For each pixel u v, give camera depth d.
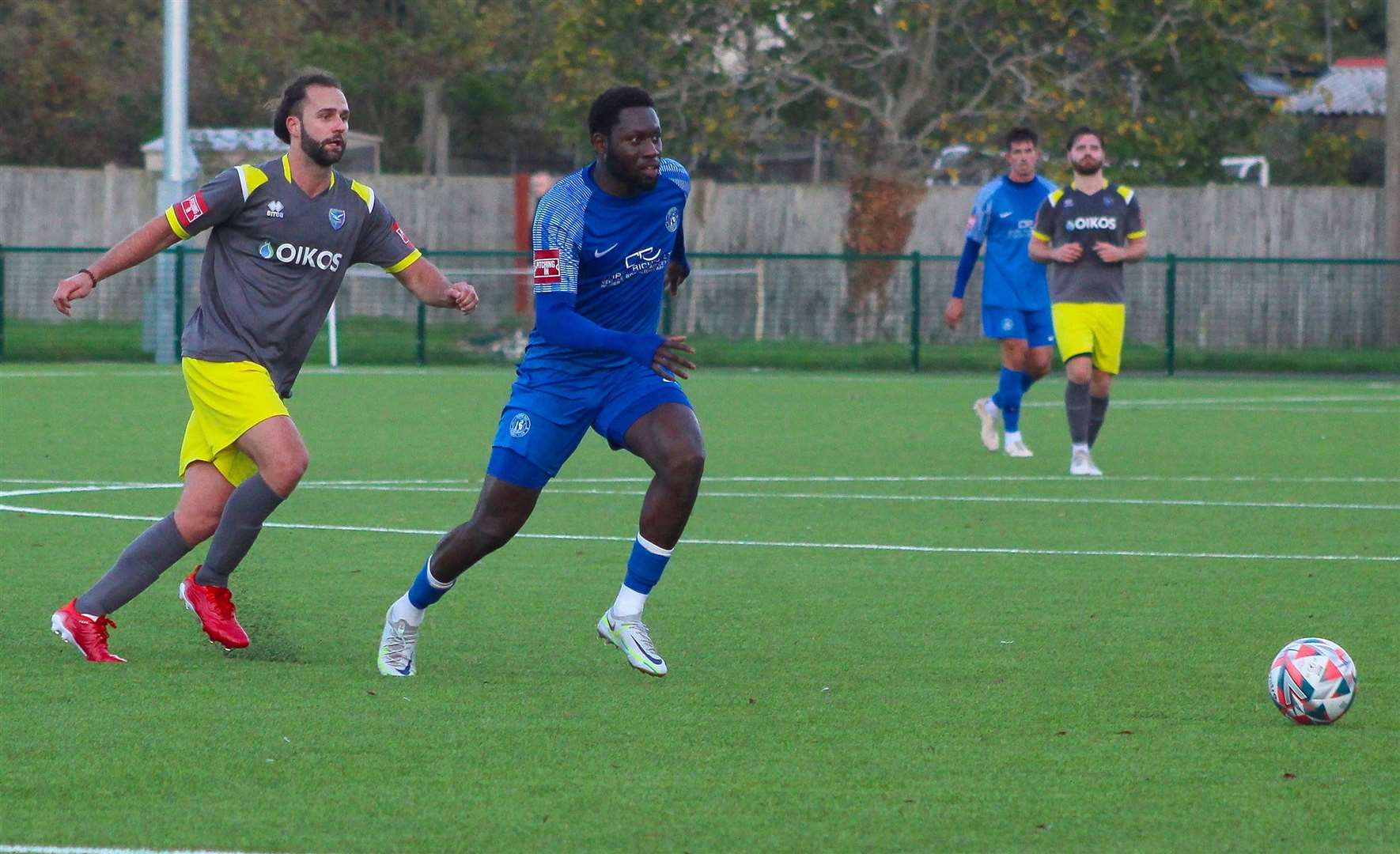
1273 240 81.75
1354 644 20.75
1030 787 14.36
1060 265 39.41
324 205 19.20
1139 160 85.56
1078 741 15.91
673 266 20.19
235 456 19.44
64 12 107.06
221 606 19.56
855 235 82.81
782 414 54.91
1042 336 43.06
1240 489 37.03
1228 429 51.44
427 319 80.00
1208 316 78.62
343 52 108.06
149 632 20.97
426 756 15.16
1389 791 14.28
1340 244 81.56
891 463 41.84
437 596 18.62
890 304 79.44
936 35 84.56
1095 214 38.88
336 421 50.38
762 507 33.81
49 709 16.75
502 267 81.25
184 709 16.78
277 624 21.55
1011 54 84.38
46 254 79.00
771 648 20.47
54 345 74.38
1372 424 53.00
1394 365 75.81
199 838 12.77
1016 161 42.25
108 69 108.81
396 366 75.50
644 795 14.04
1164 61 83.31
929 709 17.23
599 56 83.12
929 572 26.16
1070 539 29.77
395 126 113.25
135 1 112.19
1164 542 29.47
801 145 125.56
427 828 13.09
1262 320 78.38
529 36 111.75
